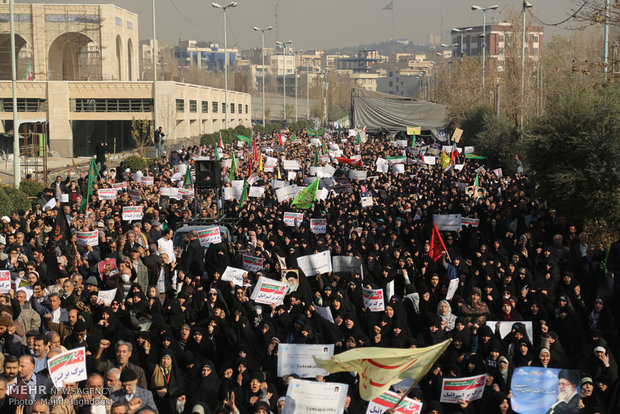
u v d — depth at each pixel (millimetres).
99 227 18938
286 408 7805
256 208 20750
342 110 156250
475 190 25828
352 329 10992
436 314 11938
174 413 9492
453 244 17812
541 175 20266
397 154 44594
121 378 8398
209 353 10898
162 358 9625
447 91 73625
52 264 14445
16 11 62750
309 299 12828
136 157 37094
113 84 58281
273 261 15094
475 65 68875
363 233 16844
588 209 19094
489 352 10164
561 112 19828
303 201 20406
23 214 20688
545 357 9734
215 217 20828
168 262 14391
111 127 62531
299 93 181750
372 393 7324
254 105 135750
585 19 20875
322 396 7789
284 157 41688
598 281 14047
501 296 12719
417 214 21078
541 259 14977
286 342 11031
